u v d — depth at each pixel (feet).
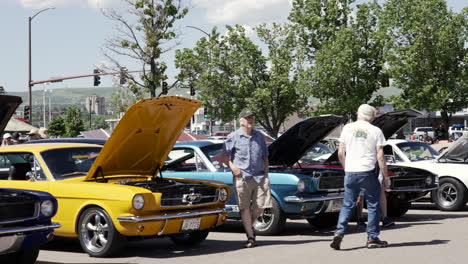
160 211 27.78
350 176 27.86
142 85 135.64
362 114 28.14
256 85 140.87
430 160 49.21
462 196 45.93
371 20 135.85
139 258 27.81
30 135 56.54
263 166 30.71
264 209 33.71
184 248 30.86
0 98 29.01
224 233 36.68
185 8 130.62
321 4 139.44
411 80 130.11
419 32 127.54
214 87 139.64
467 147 46.83
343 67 131.54
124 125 27.99
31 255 24.95
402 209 42.57
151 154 30.76
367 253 26.89
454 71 127.95
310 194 34.24
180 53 138.00
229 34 139.03
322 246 29.60
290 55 139.13
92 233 28.66
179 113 29.53
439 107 126.41
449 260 24.68
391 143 49.67
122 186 27.68
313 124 35.42
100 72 136.56
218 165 36.22
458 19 127.03
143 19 128.36
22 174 30.76
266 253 27.96
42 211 23.85
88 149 32.09
